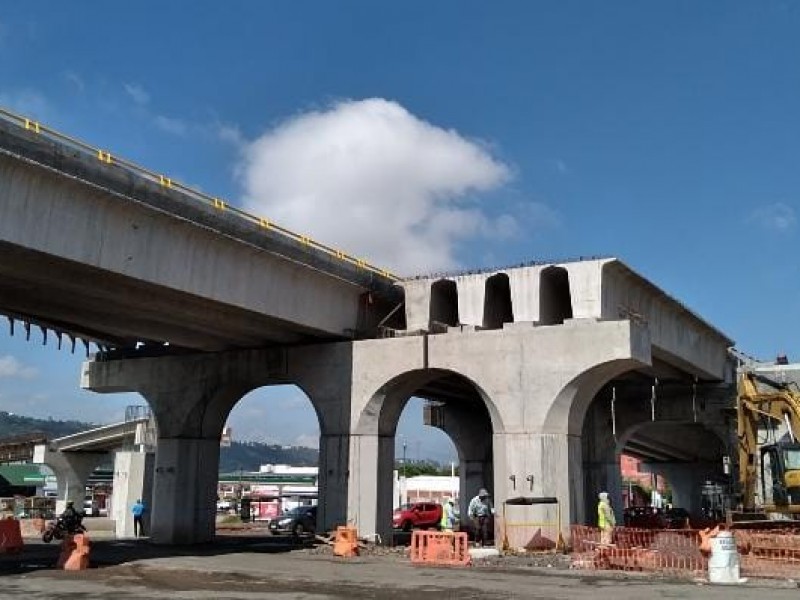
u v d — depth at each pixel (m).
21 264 22.42
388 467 32.19
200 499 34.91
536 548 27.34
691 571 22.11
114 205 22.73
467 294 31.80
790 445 30.75
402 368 31.11
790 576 21.36
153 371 36.28
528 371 28.91
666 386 43.31
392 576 21.17
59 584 19.22
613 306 30.52
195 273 25.64
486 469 49.75
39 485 101.94
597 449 43.41
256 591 17.94
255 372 34.16
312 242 30.41
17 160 19.89
